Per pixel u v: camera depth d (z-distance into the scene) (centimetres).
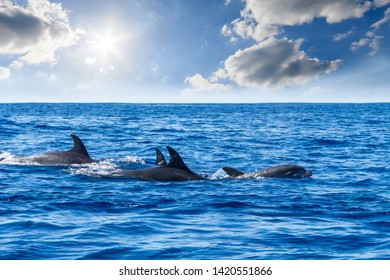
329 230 1114
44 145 3109
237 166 2291
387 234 1080
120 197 1452
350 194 1543
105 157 2534
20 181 1678
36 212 1245
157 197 1462
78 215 1227
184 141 3519
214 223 1174
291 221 1198
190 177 1778
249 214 1272
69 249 973
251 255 952
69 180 1717
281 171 1873
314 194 1539
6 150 2797
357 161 2455
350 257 944
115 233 1076
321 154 2784
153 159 2461
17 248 967
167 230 1108
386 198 1483
